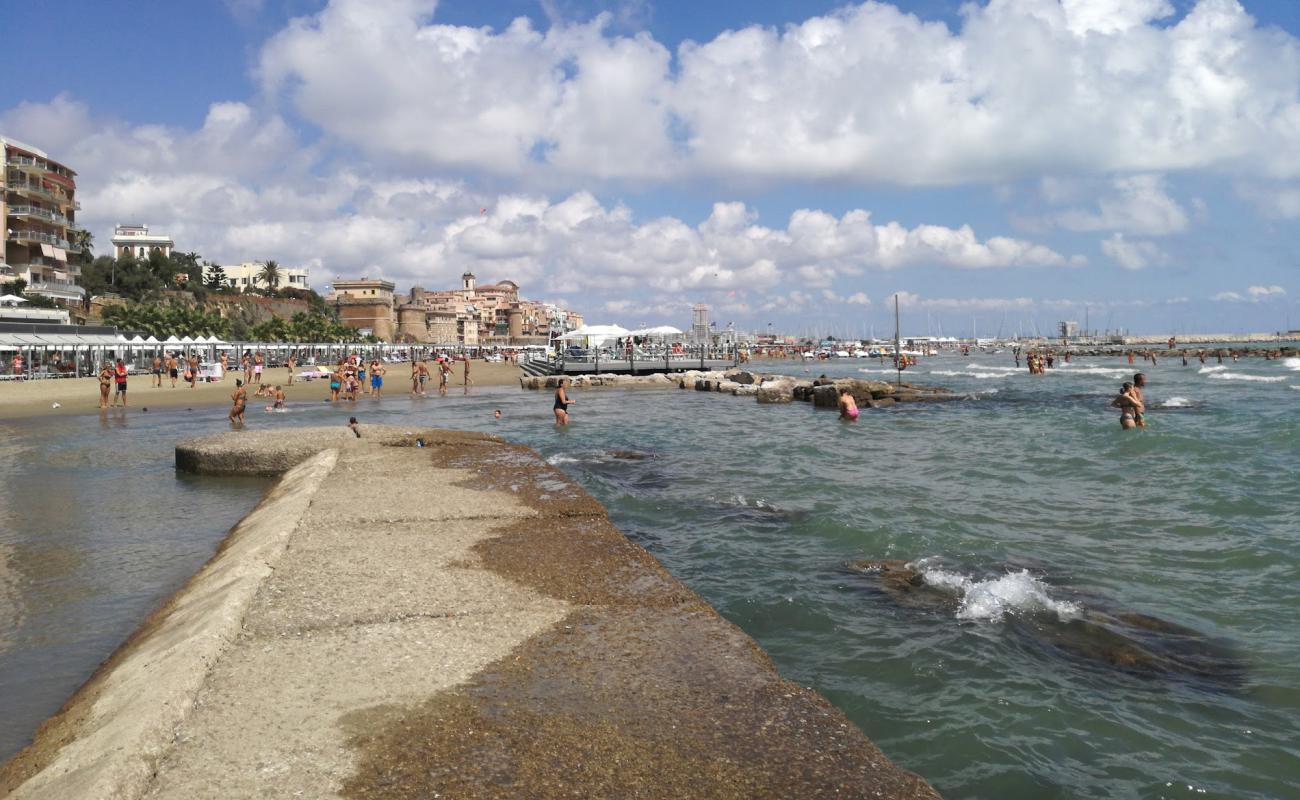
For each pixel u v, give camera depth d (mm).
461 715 3443
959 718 4750
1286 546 8633
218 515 10164
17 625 5984
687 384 46844
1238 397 33938
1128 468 14281
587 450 17516
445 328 177375
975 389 42594
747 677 3910
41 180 73875
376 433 14242
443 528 7141
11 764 3488
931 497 11641
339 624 4621
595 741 3229
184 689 3590
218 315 106188
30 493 11906
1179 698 5031
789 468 14680
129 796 2787
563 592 5242
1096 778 4133
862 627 6250
